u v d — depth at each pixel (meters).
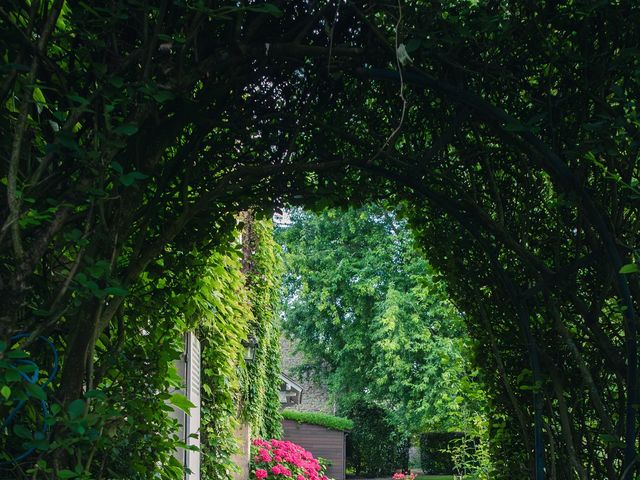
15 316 1.76
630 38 2.73
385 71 2.55
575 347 3.04
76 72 2.02
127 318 2.67
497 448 3.76
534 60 2.84
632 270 2.44
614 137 2.63
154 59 2.09
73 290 1.86
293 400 20.25
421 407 19.94
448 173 3.08
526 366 3.53
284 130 2.78
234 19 2.21
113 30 1.97
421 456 23.78
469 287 3.59
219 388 5.38
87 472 1.88
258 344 8.66
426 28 2.53
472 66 2.74
